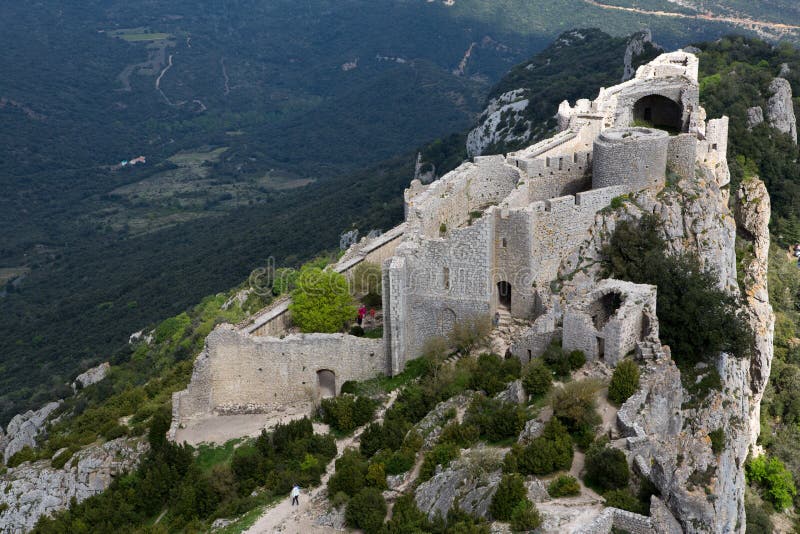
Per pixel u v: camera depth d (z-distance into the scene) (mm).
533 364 62625
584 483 50562
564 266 74000
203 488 66438
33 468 82125
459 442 59375
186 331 130750
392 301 72312
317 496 62062
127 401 94062
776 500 92125
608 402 57531
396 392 71438
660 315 67688
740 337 67000
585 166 80188
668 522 46156
